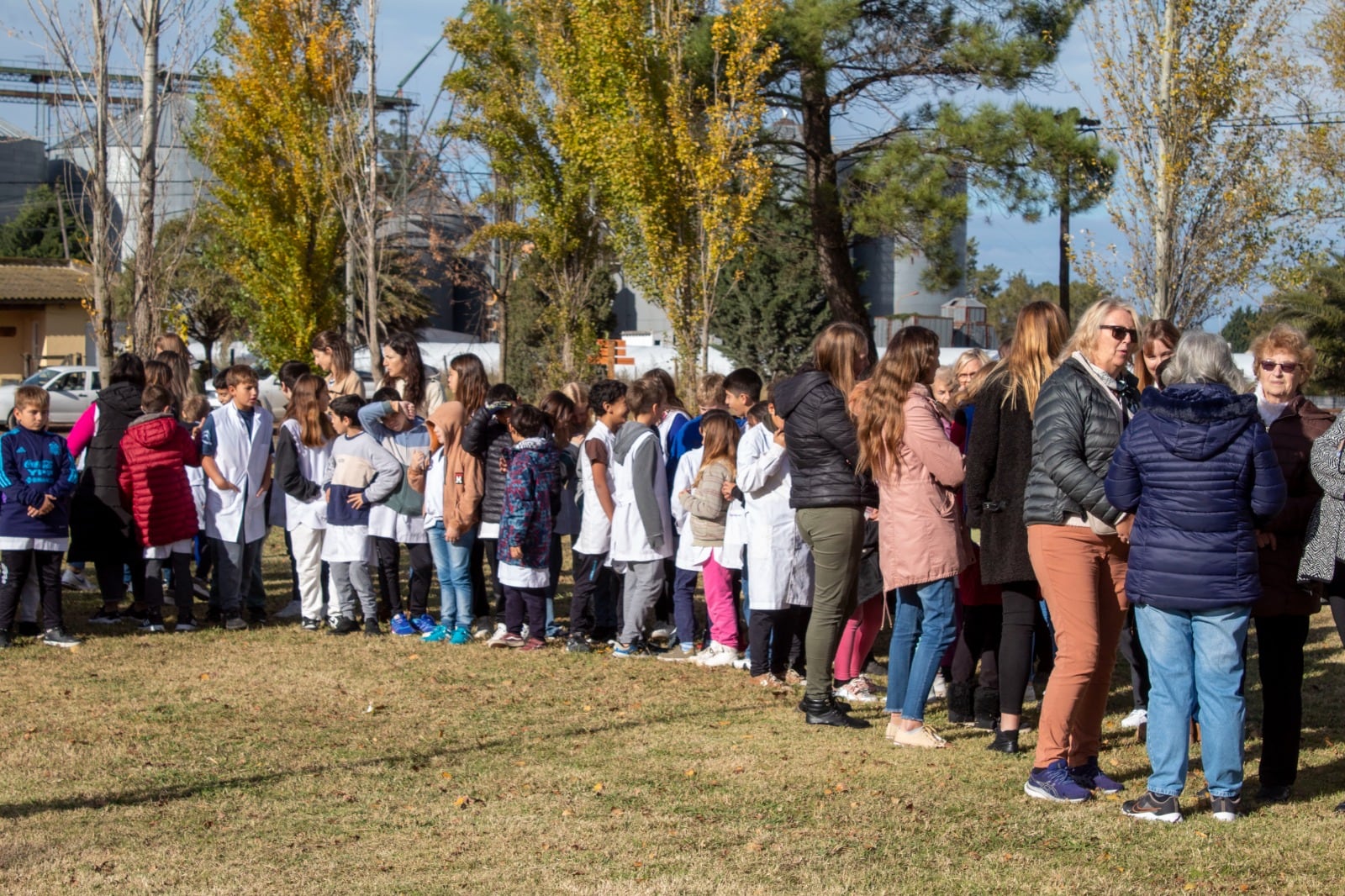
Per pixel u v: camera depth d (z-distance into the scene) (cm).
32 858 455
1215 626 492
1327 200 1861
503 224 3594
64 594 1070
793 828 490
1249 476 483
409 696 729
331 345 987
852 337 649
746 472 738
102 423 934
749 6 2059
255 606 978
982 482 574
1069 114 2053
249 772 573
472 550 901
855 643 746
